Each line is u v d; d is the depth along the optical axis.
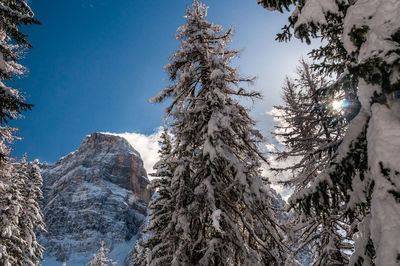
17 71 9.94
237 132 8.37
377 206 2.27
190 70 9.56
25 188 21.47
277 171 10.93
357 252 2.99
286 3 4.09
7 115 7.65
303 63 11.32
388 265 1.97
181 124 8.98
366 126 3.00
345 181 3.19
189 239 6.77
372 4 2.83
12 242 17.30
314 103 10.64
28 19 7.91
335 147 4.05
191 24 10.05
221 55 9.37
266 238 7.77
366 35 2.74
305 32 3.47
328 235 9.68
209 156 7.40
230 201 7.73
